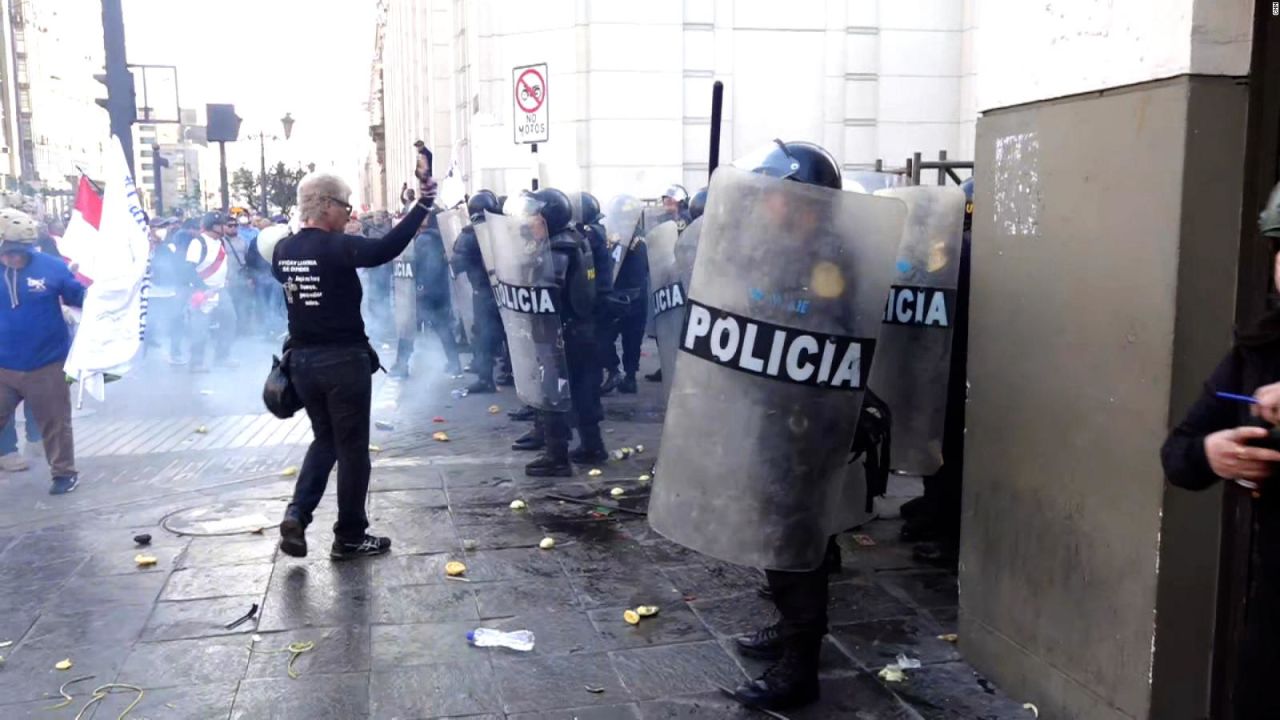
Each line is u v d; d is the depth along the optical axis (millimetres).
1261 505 2006
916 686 3686
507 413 9039
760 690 3504
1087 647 3189
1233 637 2881
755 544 3229
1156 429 2859
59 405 6434
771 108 16250
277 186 47188
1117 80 2961
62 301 6590
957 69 16672
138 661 3932
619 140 15461
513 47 16203
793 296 3066
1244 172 2764
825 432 3168
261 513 5965
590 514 5867
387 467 7031
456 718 3471
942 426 4785
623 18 15281
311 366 4848
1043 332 3344
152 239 13109
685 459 3283
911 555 5152
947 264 4688
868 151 16578
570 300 6766
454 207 10508
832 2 16203
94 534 5570
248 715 3498
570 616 4359
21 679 3787
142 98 16578
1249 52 2729
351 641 4105
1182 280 2770
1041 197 3322
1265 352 2033
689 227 5289
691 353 3232
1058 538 3312
